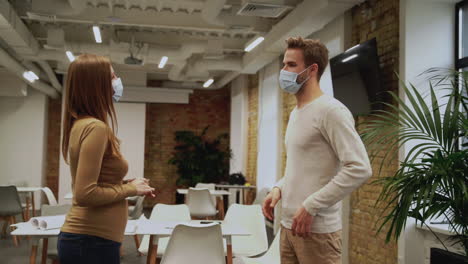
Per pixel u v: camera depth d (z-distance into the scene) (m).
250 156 11.04
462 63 4.47
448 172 2.41
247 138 11.28
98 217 1.77
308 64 2.00
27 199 8.51
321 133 1.90
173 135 13.67
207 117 13.87
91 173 1.71
